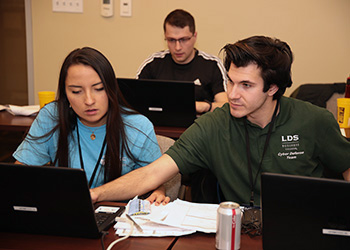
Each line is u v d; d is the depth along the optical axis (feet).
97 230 3.97
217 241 3.86
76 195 3.74
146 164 5.82
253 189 5.44
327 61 11.69
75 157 5.73
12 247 3.87
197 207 4.72
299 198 3.48
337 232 3.49
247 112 4.97
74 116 5.66
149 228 4.20
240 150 5.53
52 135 5.74
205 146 5.60
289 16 11.58
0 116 9.16
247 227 4.30
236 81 4.83
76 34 12.80
